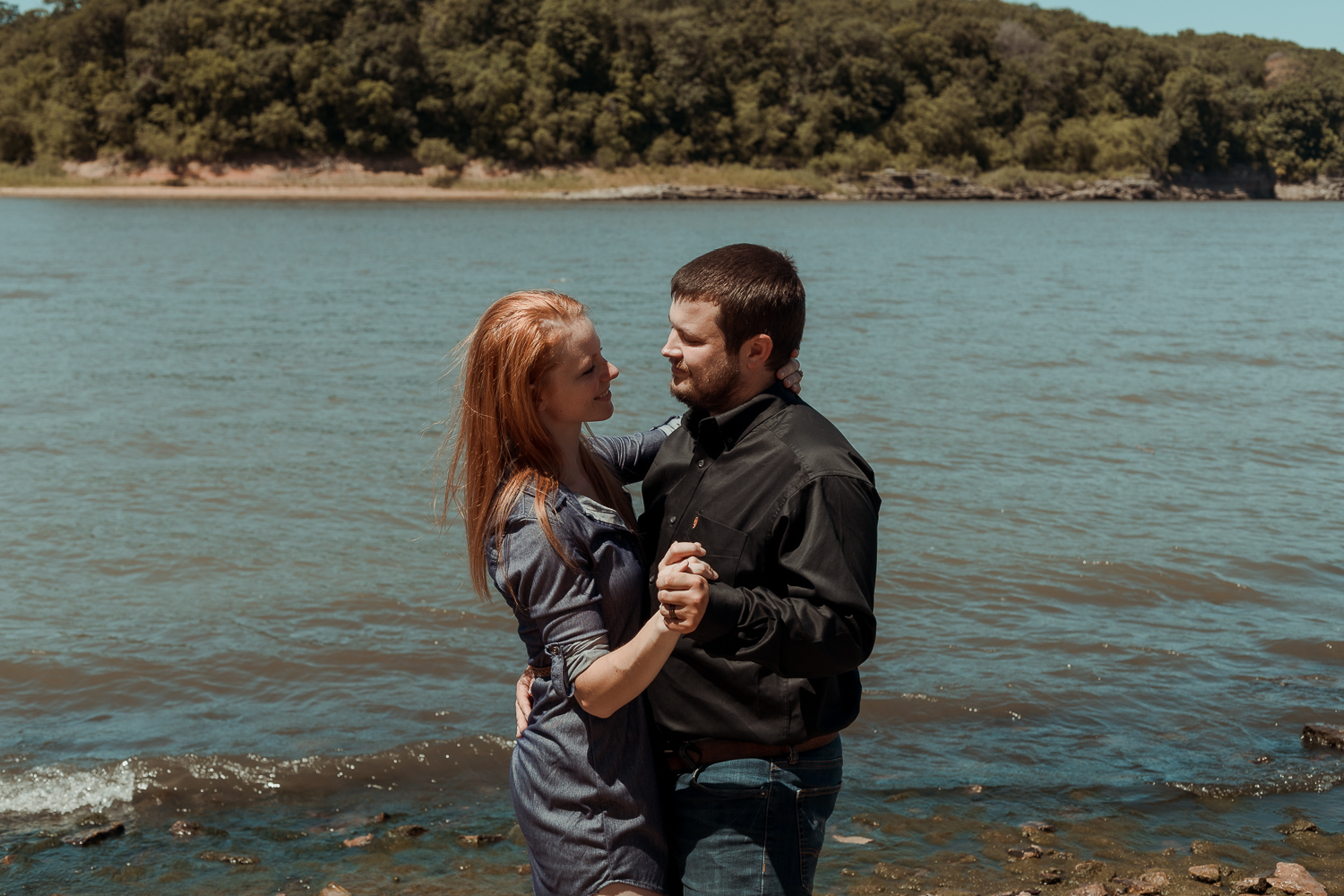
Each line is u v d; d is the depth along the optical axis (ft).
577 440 8.12
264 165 296.92
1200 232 173.47
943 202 318.45
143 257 106.42
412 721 15.74
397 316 64.34
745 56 338.34
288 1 306.55
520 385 7.48
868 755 14.92
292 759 14.58
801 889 7.62
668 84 323.37
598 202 283.38
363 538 23.94
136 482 28.19
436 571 21.94
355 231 153.07
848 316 63.67
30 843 12.60
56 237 135.33
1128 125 363.35
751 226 176.76
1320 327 60.08
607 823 7.48
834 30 339.36
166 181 290.76
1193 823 13.17
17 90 312.29
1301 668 17.76
